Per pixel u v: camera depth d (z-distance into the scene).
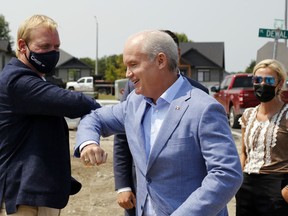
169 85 2.64
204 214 2.36
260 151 3.81
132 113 2.80
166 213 2.55
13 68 3.19
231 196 2.41
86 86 49.91
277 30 12.30
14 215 3.15
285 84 3.93
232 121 17.69
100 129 2.96
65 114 3.12
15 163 3.15
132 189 3.69
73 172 8.42
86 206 6.89
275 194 3.73
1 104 3.17
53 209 3.28
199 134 2.48
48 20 3.25
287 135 3.74
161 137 2.55
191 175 2.53
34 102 3.10
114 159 3.71
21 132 3.15
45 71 3.27
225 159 2.41
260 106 3.97
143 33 2.62
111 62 65.75
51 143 3.18
